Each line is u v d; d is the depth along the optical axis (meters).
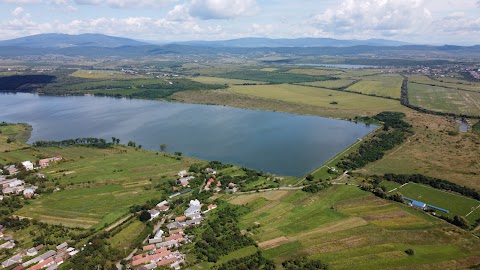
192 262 149.62
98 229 177.62
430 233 168.38
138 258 151.38
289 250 156.62
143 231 174.38
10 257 154.75
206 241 164.12
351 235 167.25
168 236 169.50
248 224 179.38
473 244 160.00
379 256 151.25
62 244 163.38
